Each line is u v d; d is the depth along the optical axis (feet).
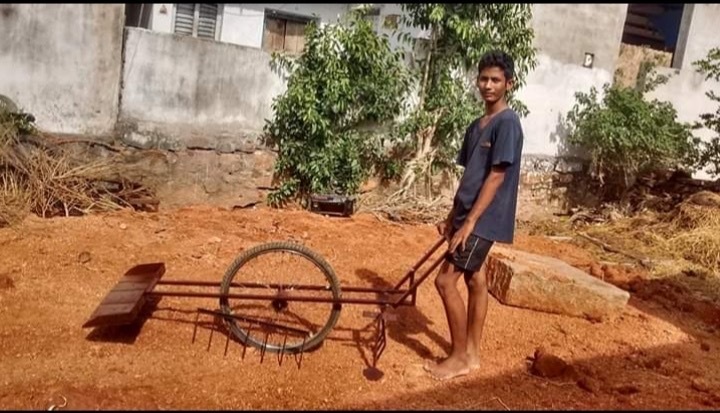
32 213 22.66
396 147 31.01
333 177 29.37
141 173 26.76
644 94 37.60
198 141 27.63
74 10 24.76
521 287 18.78
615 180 35.91
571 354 16.17
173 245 21.04
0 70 24.13
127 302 13.71
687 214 29.99
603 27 34.96
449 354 14.97
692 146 34.17
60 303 16.22
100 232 21.43
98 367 13.15
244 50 27.78
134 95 26.25
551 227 31.78
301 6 37.93
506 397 13.33
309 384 13.20
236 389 12.75
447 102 30.22
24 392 11.98
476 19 30.35
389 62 29.43
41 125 25.03
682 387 14.76
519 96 33.47
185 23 36.68
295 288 14.89
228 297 14.32
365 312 15.43
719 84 39.17
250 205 29.12
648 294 22.07
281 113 28.45
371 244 23.99
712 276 25.54
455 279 13.82
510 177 13.34
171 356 13.85
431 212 30.07
